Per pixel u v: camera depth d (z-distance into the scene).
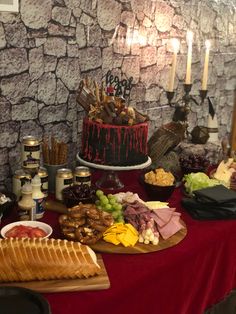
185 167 2.05
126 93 2.27
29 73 1.83
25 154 1.68
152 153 2.04
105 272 1.25
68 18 1.92
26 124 1.88
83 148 1.83
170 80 2.23
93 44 2.04
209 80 2.79
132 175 2.12
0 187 1.85
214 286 1.69
